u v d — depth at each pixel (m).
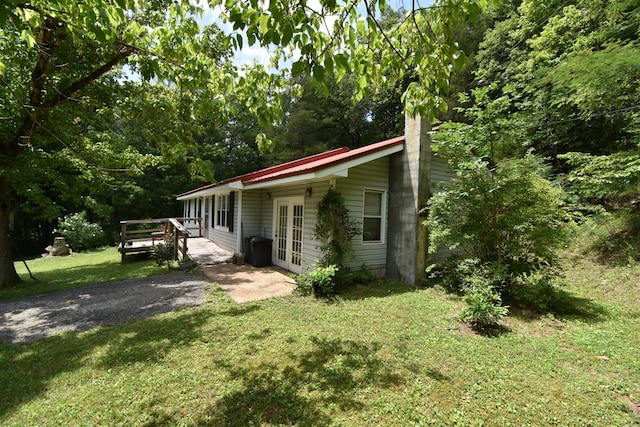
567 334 4.03
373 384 2.93
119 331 4.36
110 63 6.93
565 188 7.84
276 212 9.46
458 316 4.52
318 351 3.60
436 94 2.77
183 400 2.74
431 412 2.53
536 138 9.63
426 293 6.05
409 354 3.51
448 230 5.65
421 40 2.55
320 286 5.94
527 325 4.35
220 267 9.13
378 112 21.27
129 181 21.22
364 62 2.74
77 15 2.29
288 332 4.17
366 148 7.55
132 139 20.20
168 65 3.53
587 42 8.25
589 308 4.91
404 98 2.91
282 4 1.78
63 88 6.95
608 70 6.32
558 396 2.74
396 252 7.33
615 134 8.47
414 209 6.91
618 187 6.58
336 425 2.40
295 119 22.53
